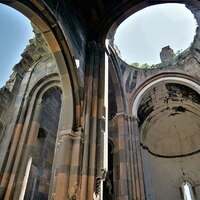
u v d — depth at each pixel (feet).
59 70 27.37
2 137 31.83
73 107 25.73
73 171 21.40
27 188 33.01
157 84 59.88
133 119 52.13
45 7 24.72
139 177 44.42
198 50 53.62
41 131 39.22
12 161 29.40
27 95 36.19
